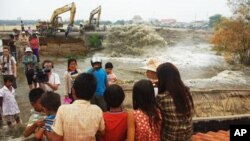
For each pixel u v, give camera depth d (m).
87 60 27.27
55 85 8.39
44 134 4.07
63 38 31.47
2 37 36.53
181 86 3.67
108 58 30.64
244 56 25.94
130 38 34.00
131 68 22.58
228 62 26.58
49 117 4.02
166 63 3.77
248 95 9.73
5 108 7.88
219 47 27.48
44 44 29.69
